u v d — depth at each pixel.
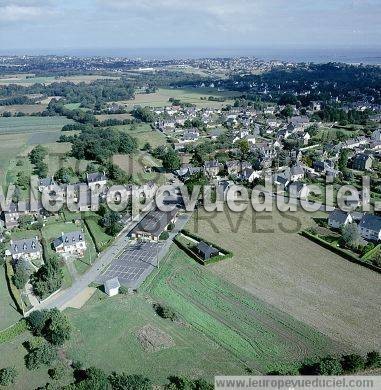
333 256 142.12
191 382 88.12
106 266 139.88
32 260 143.00
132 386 85.50
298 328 107.06
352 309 113.81
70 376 93.69
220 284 127.62
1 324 111.00
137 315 114.25
